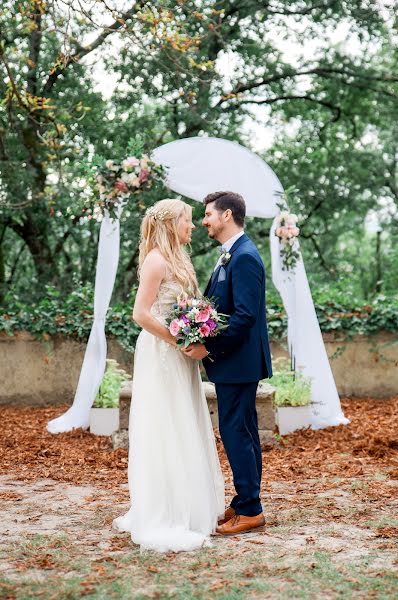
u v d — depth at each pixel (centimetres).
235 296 404
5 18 1072
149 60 1283
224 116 1449
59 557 368
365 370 1037
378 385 1034
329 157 1612
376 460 622
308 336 791
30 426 845
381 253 1855
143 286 413
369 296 1638
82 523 438
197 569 347
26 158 1280
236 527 410
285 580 330
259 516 415
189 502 404
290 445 700
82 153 1351
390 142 1639
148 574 340
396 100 1551
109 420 769
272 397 695
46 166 1222
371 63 1605
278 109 1639
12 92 920
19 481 566
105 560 361
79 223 1481
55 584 324
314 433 747
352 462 616
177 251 428
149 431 408
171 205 429
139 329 1011
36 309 1027
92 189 725
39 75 1316
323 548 379
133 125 1398
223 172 746
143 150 735
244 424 412
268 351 422
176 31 788
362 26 1381
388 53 1705
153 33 775
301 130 1664
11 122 996
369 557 363
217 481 437
